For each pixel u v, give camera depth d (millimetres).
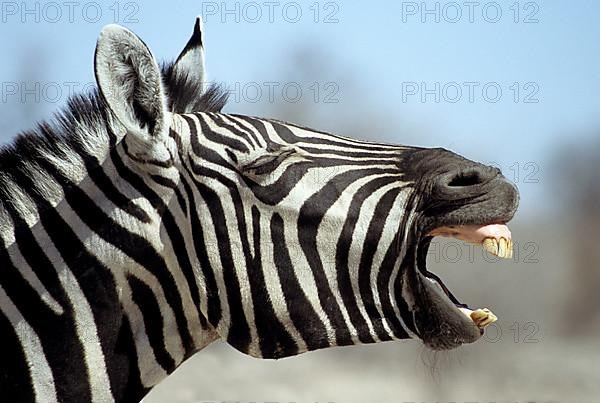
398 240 7797
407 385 28391
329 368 31062
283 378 28703
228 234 7859
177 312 7922
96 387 7707
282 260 7828
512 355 32719
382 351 33219
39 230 7848
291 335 7848
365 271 7812
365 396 26719
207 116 8289
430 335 7750
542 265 42156
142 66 7695
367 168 8023
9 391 7590
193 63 9008
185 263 7875
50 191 7934
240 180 7922
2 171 8047
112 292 7770
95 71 7496
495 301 39188
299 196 7875
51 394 7613
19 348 7637
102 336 7730
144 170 7887
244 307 7840
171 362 8000
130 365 7816
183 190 7914
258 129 8188
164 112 7824
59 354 7656
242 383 27172
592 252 43094
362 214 7840
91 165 7977
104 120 8117
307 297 7816
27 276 7742
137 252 7812
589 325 39906
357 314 7816
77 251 7789
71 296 7723
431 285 7773
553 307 40688
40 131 8180
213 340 8219
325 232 7836
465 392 27312
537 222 47000
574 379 29391
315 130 8414
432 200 7773
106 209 7852
